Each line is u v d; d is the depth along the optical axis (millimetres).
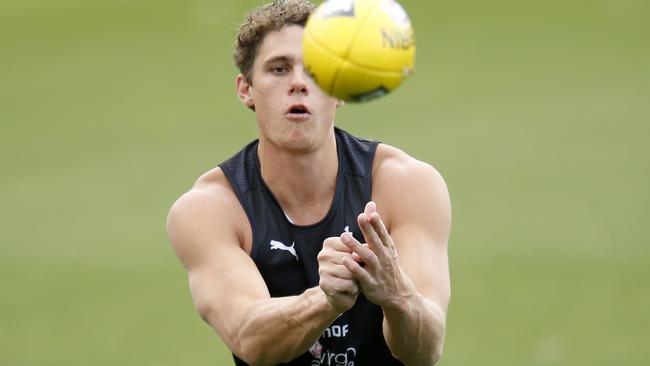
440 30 84000
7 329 36469
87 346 34375
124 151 61312
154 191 53438
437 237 17062
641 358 31891
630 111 63406
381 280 14594
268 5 17125
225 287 16484
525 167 54375
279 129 16828
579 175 52656
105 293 40125
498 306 37000
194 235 17094
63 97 74188
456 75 73688
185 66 79250
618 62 74312
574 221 45938
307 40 14492
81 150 62125
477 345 33594
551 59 76125
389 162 17641
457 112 65312
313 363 17625
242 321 15914
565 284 38906
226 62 79562
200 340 34781
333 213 17359
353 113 66062
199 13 91625
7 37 89500
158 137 63750
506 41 80750
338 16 14281
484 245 43531
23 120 69312
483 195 50219
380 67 14227
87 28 90375
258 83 16953
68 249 45781
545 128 61031
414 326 15211
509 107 65938
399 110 66375
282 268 17328
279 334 15445
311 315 15078
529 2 89375
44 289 40719
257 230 17344
